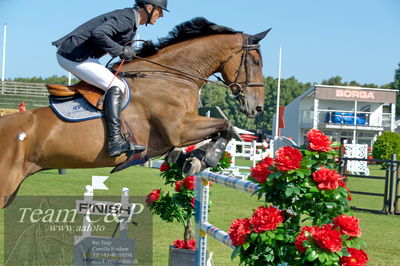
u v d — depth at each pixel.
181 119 4.86
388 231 8.92
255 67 5.41
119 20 4.62
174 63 5.11
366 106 42.19
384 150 28.20
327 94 39.41
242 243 3.37
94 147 4.64
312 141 3.48
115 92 4.65
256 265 3.39
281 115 36.88
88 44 4.65
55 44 4.69
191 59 5.17
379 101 40.12
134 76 4.92
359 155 22.39
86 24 4.69
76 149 4.61
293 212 3.52
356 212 11.55
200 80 5.26
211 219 9.13
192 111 4.99
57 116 4.63
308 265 3.16
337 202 3.31
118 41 4.74
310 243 3.10
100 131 4.66
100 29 4.48
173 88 4.93
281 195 3.40
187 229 6.03
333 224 3.27
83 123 4.63
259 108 5.41
